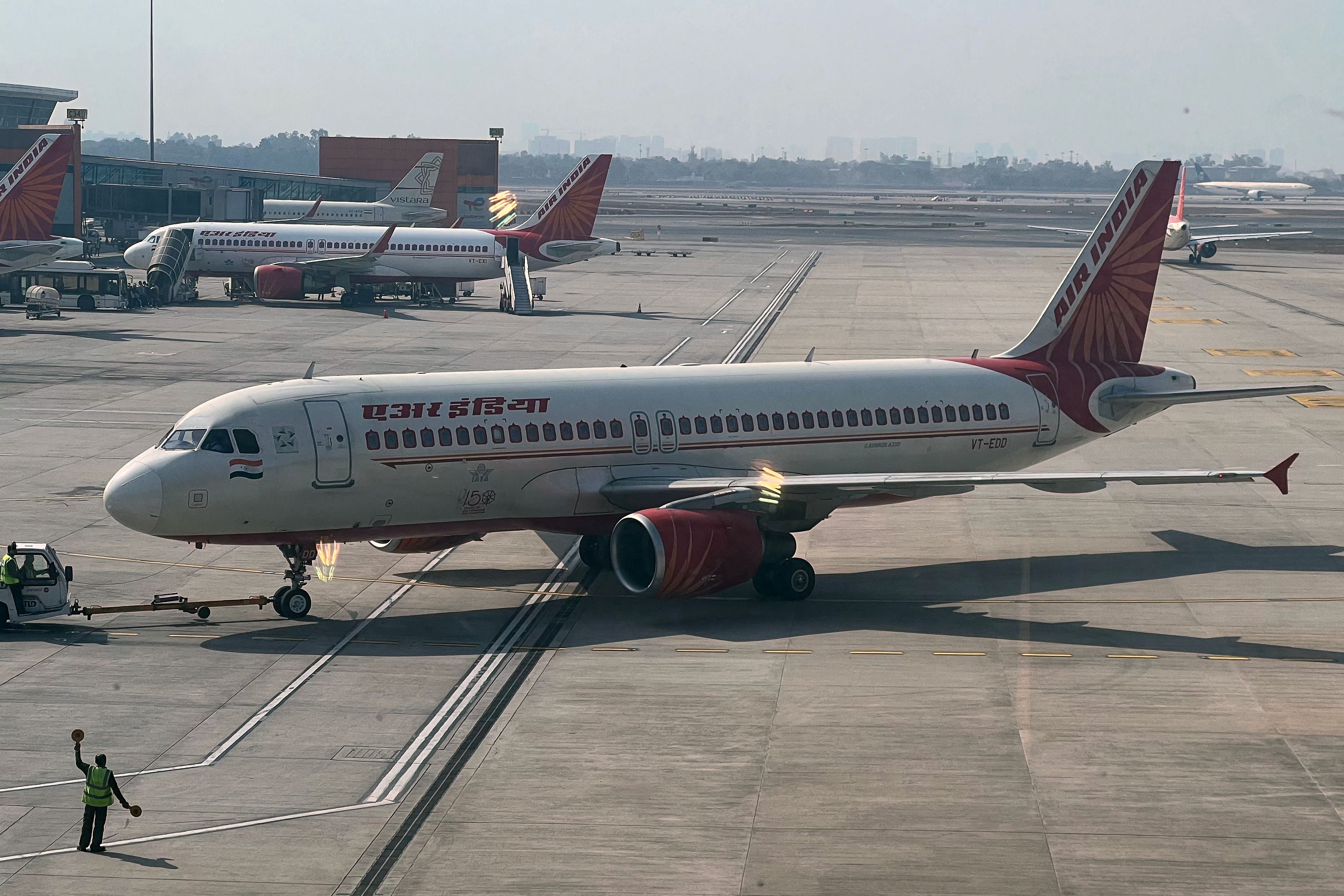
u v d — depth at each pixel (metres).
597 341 98.62
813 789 26.56
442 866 23.47
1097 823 25.00
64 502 51.00
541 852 23.98
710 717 30.44
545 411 40.66
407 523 39.38
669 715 30.58
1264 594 40.59
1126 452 61.94
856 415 45.16
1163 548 46.31
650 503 40.97
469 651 35.38
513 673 33.59
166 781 26.97
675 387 43.12
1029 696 31.75
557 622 38.03
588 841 24.41
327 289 121.75
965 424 46.81
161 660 34.44
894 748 28.61
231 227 123.75
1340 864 23.39
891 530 49.09
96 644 35.62
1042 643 35.91
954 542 47.44
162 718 30.39
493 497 40.00
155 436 63.41
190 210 180.25
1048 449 48.69
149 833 24.67
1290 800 25.97
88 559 43.84
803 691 32.22
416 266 122.38
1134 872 23.09
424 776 27.28
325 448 37.41
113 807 25.73
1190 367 88.62
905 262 180.88
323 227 124.50
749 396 43.88
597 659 34.66
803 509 41.19
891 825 24.94
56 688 32.22
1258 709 30.86
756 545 38.41
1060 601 40.00
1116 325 49.81
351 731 29.70
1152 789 26.50
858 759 28.05
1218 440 64.69
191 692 32.06
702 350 94.00
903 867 23.31
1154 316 118.75
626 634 36.88
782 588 40.12
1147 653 34.97
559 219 125.50
